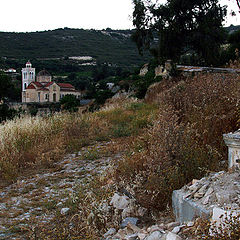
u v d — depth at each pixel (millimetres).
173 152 5301
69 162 8727
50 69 158375
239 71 13195
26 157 8992
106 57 193750
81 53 198500
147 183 5359
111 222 4660
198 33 31359
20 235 4723
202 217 3678
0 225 5070
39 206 5801
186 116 7465
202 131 6125
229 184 3990
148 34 34656
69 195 5781
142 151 6688
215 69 14914
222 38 32656
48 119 13117
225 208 3525
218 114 6340
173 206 4504
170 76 20328
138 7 32812
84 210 5035
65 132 11969
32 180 7406
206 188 4168
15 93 95375
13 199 6199
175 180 4820
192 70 16266
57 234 4387
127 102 20953
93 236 4277
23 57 173875
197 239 3359
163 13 32656
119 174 6148
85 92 103250
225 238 3020
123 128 12148
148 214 4762
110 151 9352
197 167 5008
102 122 13922
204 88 7715
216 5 32344
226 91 6930
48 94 91062
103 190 5496
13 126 10953
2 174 7758
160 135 5789
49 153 9523
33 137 10547
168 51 33469
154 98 19094
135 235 3998
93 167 7969
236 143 4512
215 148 5570
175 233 3670
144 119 12445
